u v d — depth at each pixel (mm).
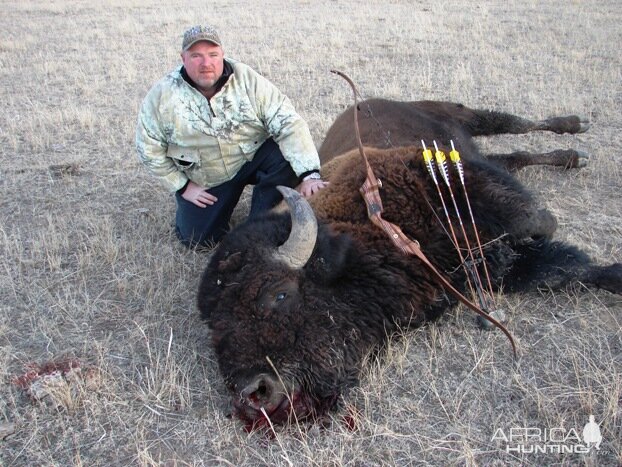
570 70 9141
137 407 3164
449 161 3824
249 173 4805
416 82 8984
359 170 3828
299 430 2885
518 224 3693
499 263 3662
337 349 3098
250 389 2861
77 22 16562
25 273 4527
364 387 3182
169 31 14617
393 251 3438
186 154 4539
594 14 14133
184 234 4824
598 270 3684
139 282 4293
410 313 3418
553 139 6594
